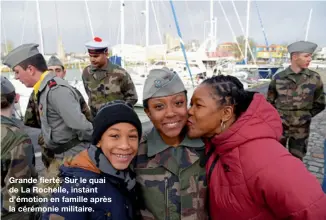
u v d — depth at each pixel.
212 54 20.83
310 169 4.25
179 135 1.50
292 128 3.74
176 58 15.62
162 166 1.46
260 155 1.19
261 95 1.38
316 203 1.06
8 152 1.70
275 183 1.11
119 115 1.31
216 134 1.40
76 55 12.89
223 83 1.35
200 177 1.48
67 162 1.43
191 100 1.43
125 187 1.37
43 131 2.56
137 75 12.20
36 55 2.48
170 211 1.43
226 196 1.32
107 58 3.90
